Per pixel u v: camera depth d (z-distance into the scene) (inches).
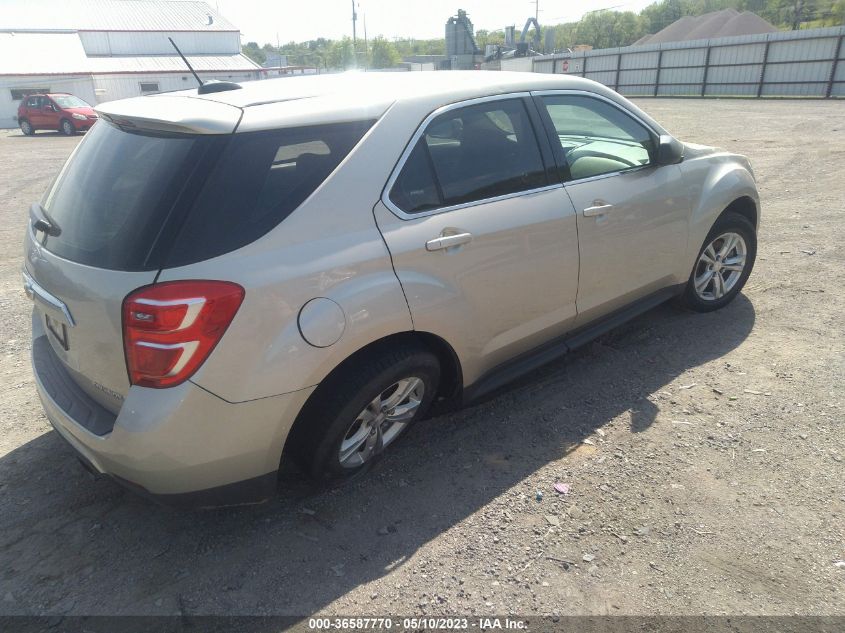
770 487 108.7
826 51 1037.2
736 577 91.2
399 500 109.0
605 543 98.3
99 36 1619.1
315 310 90.5
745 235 172.9
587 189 130.6
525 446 122.8
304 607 88.6
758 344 158.1
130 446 83.7
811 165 391.5
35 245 103.3
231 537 101.5
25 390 148.6
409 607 88.2
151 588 92.0
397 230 101.1
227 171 87.0
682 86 1300.4
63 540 101.5
